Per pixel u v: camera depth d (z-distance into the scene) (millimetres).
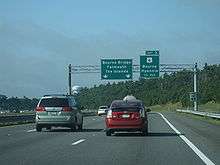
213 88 141875
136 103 27547
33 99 130125
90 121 52312
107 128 27375
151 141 23734
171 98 170625
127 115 27094
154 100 177875
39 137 26578
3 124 43406
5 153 18172
